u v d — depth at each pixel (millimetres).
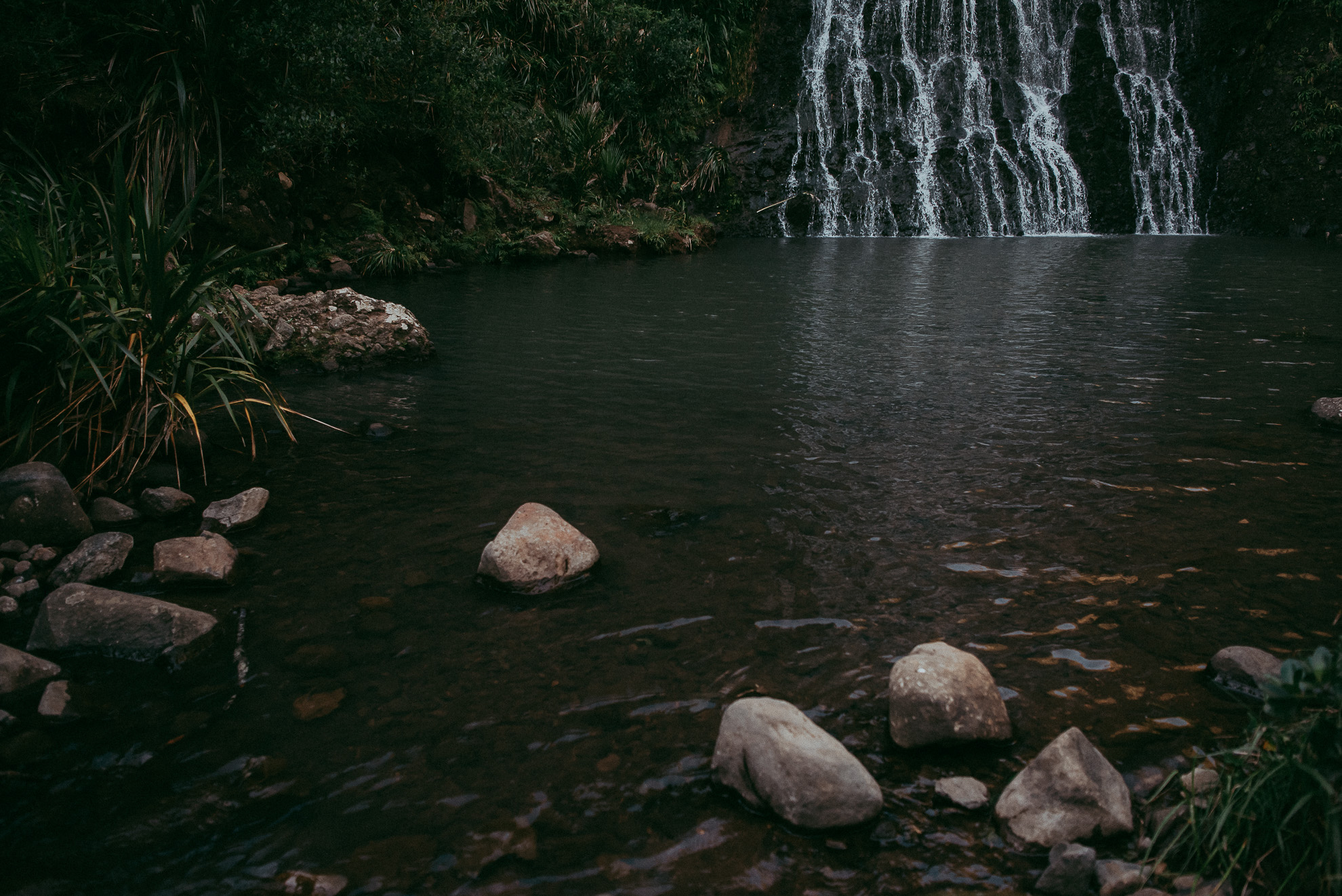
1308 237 20656
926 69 24359
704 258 16797
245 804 2100
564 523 3412
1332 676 1742
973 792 2100
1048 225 23203
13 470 3617
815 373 6730
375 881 1855
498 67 15648
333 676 2652
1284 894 1757
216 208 10516
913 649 2684
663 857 1938
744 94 24953
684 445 4910
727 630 2904
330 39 11445
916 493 4145
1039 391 6121
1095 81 23969
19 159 8992
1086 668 2652
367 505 4012
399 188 14023
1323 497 4000
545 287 11984
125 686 2600
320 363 6684
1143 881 1814
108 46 10031
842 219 22891
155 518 3895
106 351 4398
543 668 2686
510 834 2002
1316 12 21438
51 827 2021
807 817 2012
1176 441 4906
